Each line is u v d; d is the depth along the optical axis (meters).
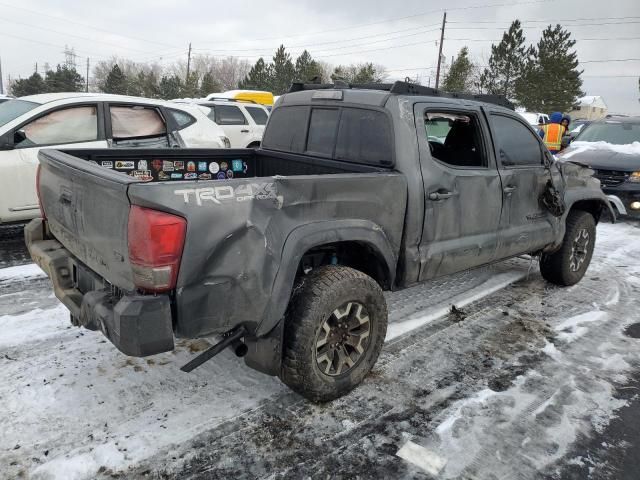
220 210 2.37
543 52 47.06
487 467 2.56
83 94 6.07
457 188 3.62
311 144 4.07
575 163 5.19
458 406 3.06
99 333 3.71
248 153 4.57
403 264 3.38
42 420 2.72
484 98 4.22
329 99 3.88
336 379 2.97
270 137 4.50
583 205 5.45
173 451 2.55
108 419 2.76
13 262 5.28
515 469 2.56
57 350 3.45
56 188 2.94
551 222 4.72
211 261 2.37
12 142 5.36
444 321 4.27
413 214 3.33
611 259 6.47
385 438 2.74
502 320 4.35
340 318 2.93
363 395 3.13
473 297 4.81
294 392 3.11
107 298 2.55
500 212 4.07
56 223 3.06
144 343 2.27
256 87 57.97
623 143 9.66
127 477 2.38
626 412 3.07
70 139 5.76
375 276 3.36
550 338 4.04
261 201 2.52
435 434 2.79
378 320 3.14
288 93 4.38
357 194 2.98
